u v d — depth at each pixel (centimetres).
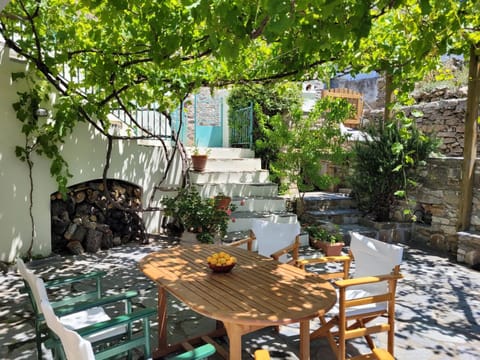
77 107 438
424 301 364
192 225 515
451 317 329
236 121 830
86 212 547
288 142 603
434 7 283
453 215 530
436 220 557
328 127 586
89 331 181
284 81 526
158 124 667
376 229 591
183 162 625
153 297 362
